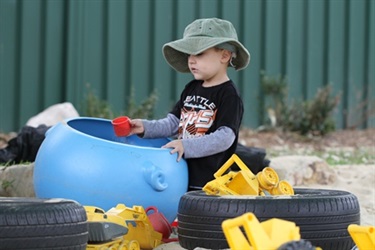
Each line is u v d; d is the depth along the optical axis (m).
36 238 4.13
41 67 13.55
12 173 7.36
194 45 6.09
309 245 3.45
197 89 6.27
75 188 5.49
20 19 13.38
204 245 4.88
